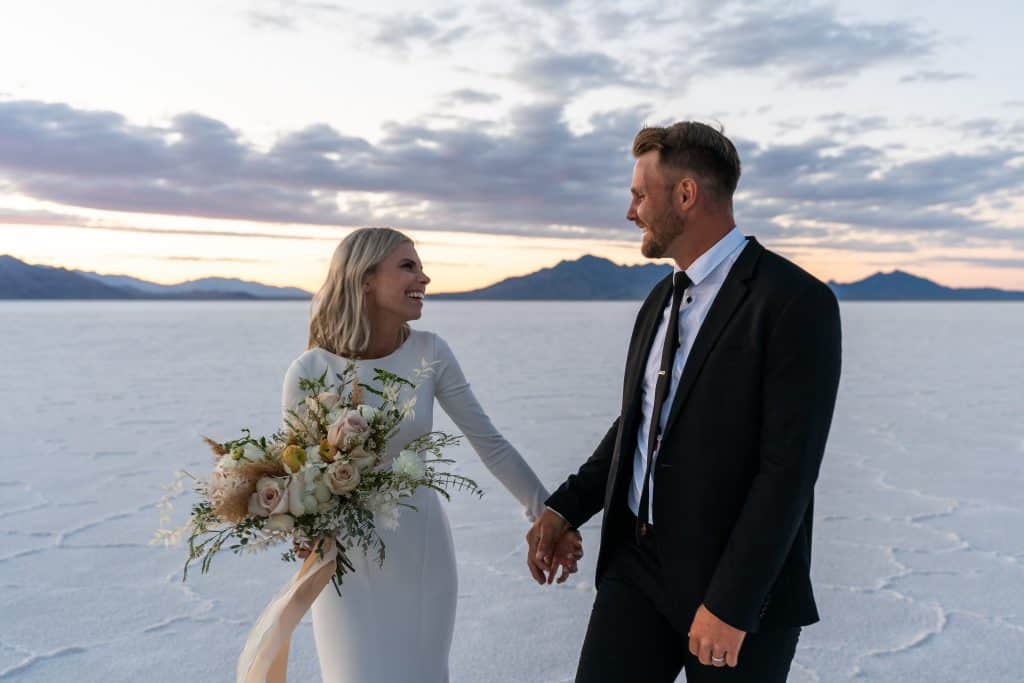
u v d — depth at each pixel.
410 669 2.20
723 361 1.74
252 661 1.99
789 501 1.62
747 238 1.85
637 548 1.96
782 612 1.73
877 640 3.27
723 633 1.64
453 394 2.44
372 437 2.04
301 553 2.03
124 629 3.39
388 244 2.29
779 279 1.71
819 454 1.65
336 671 2.17
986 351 23.33
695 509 1.76
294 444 2.03
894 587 3.90
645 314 2.06
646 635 1.90
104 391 12.41
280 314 73.94
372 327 2.34
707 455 1.75
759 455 1.72
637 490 1.97
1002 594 3.79
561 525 2.24
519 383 13.65
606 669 1.92
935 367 17.55
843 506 5.49
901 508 5.43
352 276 2.28
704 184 1.81
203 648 3.20
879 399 11.70
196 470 6.69
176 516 5.23
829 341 1.66
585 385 13.34
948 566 4.21
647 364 1.98
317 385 2.14
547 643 3.27
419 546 2.25
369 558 2.19
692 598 1.76
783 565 1.74
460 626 3.45
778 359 1.66
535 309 102.25
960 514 5.27
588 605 3.70
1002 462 7.01
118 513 5.29
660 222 1.85
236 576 4.07
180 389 12.68
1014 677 2.94
